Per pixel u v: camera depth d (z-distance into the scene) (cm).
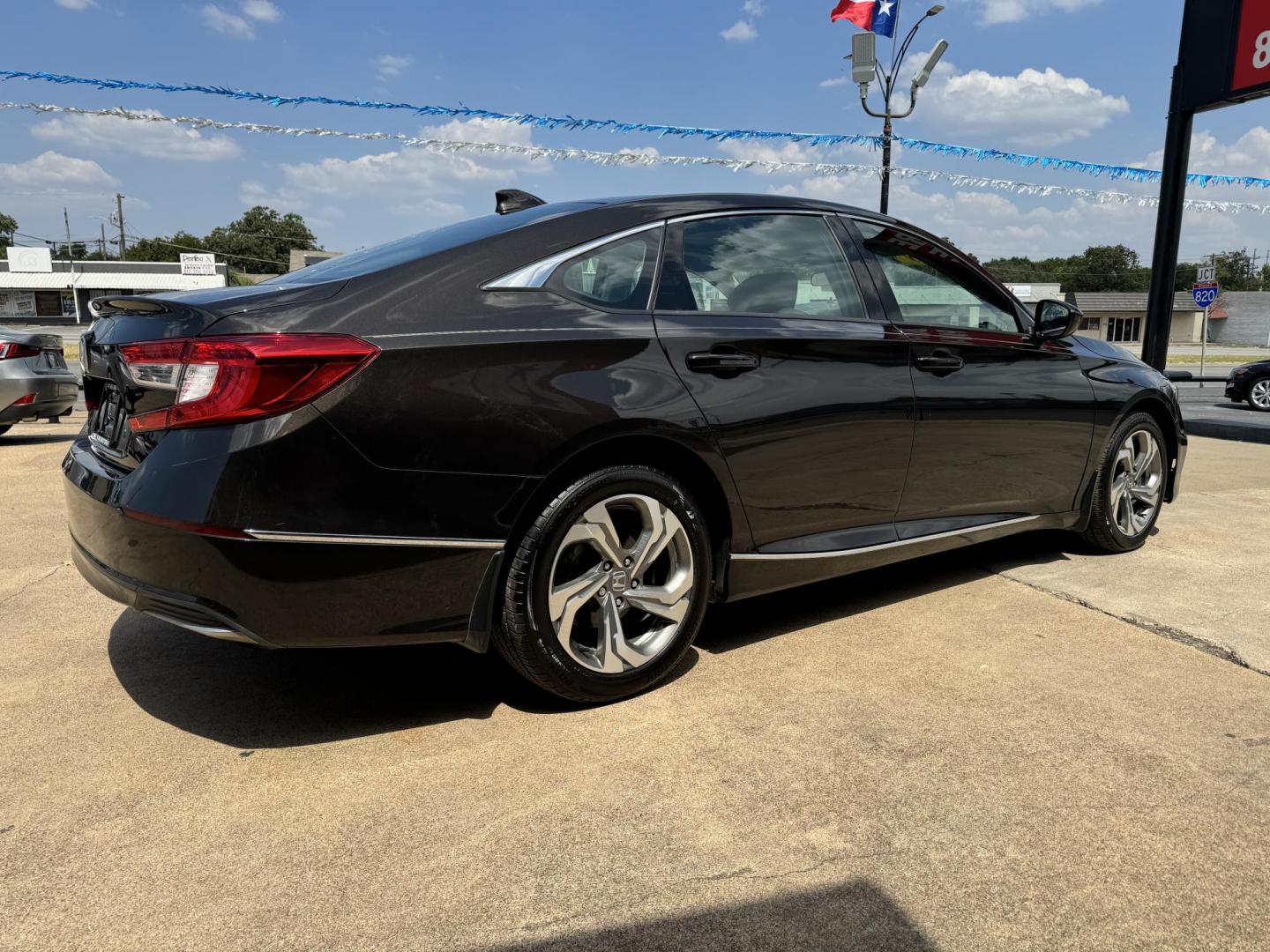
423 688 260
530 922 159
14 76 579
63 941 154
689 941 155
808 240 301
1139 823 190
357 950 152
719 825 189
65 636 298
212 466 193
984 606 333
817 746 223
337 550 201
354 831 187
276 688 259
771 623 315
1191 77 802
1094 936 156
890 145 1177
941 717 240
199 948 153
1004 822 190
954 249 347
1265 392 1348
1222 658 281
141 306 227
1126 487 400
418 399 206
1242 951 153
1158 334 859
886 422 298
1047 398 354
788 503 276
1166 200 841
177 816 192
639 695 254
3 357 729
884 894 167
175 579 199
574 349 230
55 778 208
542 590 227
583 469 234
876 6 1117
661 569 257
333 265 255
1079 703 248
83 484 224
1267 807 197
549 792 203
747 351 263
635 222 262
